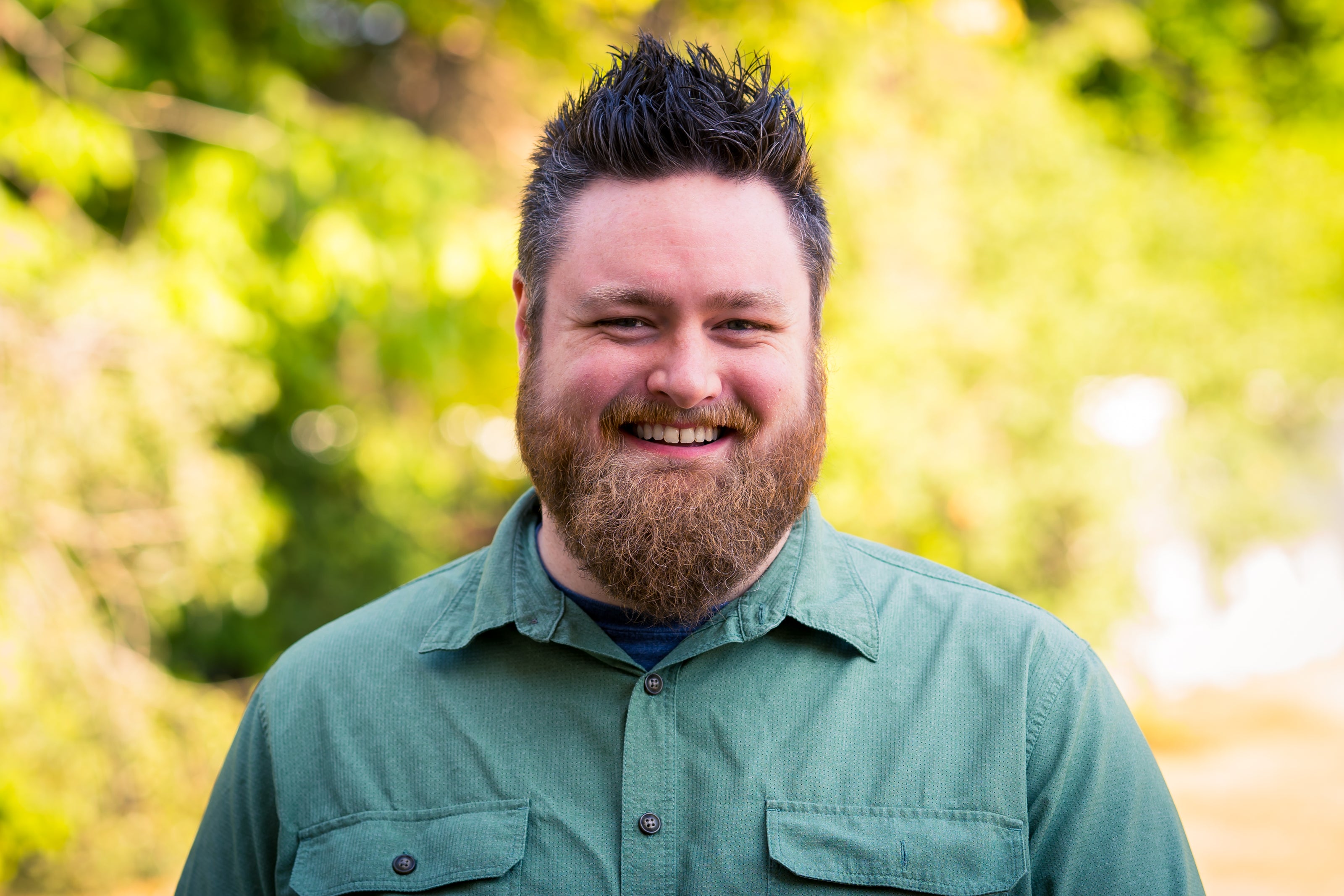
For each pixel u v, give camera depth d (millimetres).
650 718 1343
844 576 1454
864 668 1377
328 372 4770
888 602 1440
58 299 3602
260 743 1487
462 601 1475
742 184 1327
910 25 5062
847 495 4633
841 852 1291
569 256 1347
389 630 1484
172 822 3926
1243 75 7379
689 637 1365
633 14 4641
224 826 1512
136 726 3799
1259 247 6281
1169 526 6438
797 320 1352
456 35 5184
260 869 1483
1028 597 5469
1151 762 1386
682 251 1290
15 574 3578
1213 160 7113
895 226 4918
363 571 5352
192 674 4828
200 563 3986
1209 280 5965
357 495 5453
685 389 1274
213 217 3885
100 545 3828
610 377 1312
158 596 4109
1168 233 5793
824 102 4648
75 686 3713
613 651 1369
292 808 1422
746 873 1288
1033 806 1335
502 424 5730
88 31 4102
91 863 3914
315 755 1429
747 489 1313
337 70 5398
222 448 4883
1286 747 7215
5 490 3545
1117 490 5465
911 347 4809
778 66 4547
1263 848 5426
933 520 5051
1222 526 6402
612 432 1330
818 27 4664
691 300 1292
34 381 3535
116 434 3654
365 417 5285
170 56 4254
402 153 4133
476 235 4148
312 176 4004
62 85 3857
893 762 1332
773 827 1296
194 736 3990
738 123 1316
